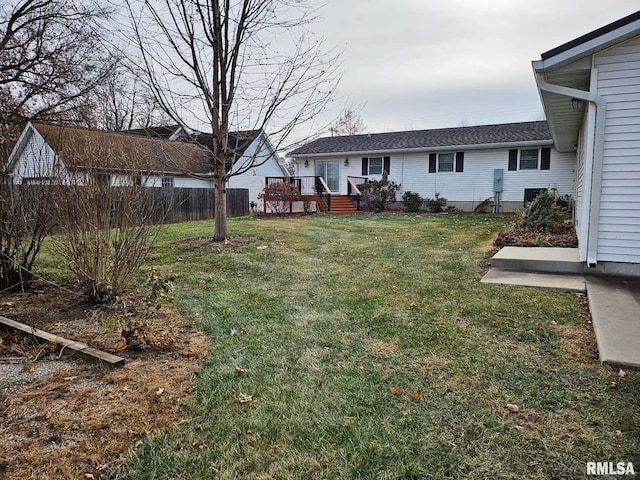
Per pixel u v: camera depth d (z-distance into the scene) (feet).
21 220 15.67
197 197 48.44
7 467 6.12
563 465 6.27
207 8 21.62
